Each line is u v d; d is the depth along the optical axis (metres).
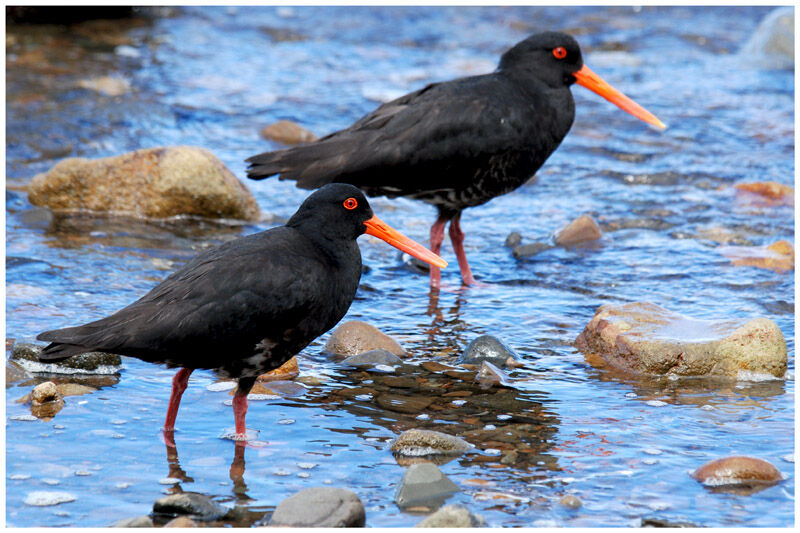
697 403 9.52
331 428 8.97
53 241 13.70
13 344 10.28
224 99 20.58
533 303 12.35
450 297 12.58
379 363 10.45
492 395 9.71
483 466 8.23
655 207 15.83
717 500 7.68
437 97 12.73
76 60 21.81
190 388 9.85
